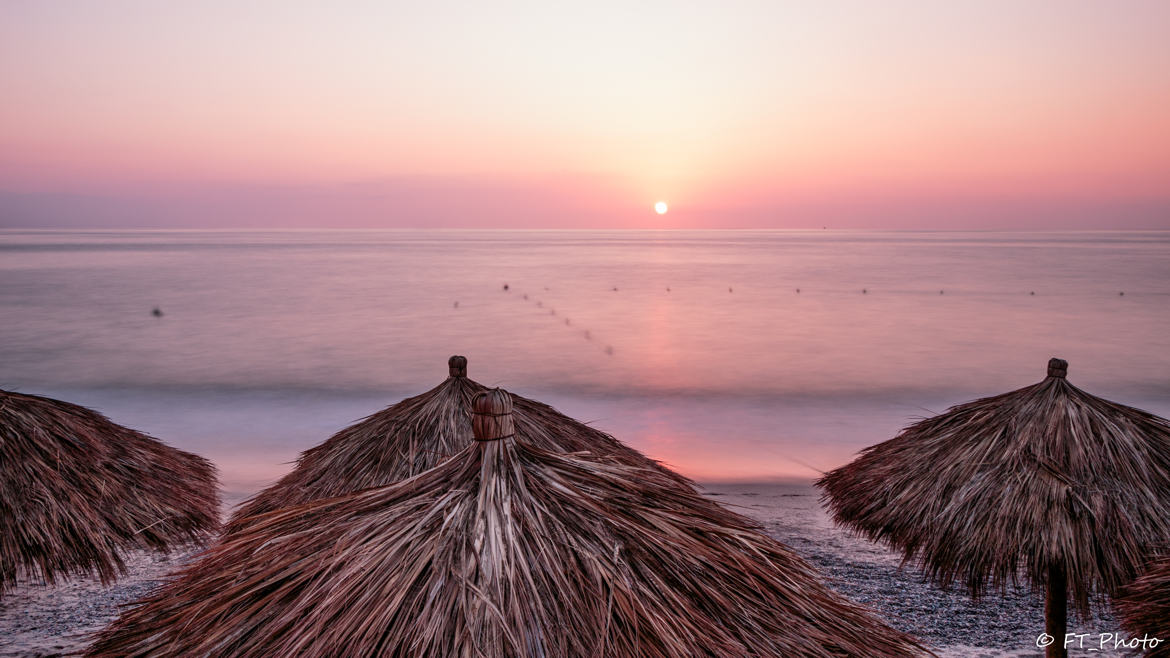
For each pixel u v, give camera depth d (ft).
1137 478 14.61
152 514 14.93
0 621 22.82
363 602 6.05
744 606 6.61
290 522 7.40
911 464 17.17
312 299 194.80
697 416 70.18
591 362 104.58
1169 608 10.45
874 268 335.88
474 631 5.73
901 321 149.28
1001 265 348.59
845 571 27.50
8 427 13.96
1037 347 116.16
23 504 13.20
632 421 67.82
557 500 6.94
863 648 6.79
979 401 17.69
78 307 172.24
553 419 15.43
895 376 93.45
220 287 228.63
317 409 73.31
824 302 188.44
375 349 116.26
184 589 7.13
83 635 21.98
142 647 6.56
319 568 6.48
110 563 13.82
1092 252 513.45
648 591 6.33
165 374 94.73
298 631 6.03
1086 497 14.35
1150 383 87.35
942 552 15.43
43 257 435.94
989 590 25.40
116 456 15.43
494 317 158.10
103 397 79.82
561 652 5.75
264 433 61.36
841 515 18.34
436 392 16.62
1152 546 13.78
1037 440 15.46
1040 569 14.65
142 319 151.74
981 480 15.51
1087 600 15.11
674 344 121.49
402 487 7.29
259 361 105.09
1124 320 147.33
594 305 183.11
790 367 100.37
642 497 7.50
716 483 42.96
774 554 7.38
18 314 157.79
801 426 65.41
